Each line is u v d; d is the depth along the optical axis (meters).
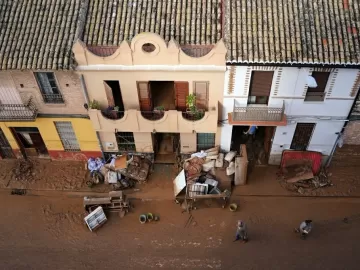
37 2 21.28
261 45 19.16
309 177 23.92
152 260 21.39
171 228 22.67
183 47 19.92
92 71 20.23
